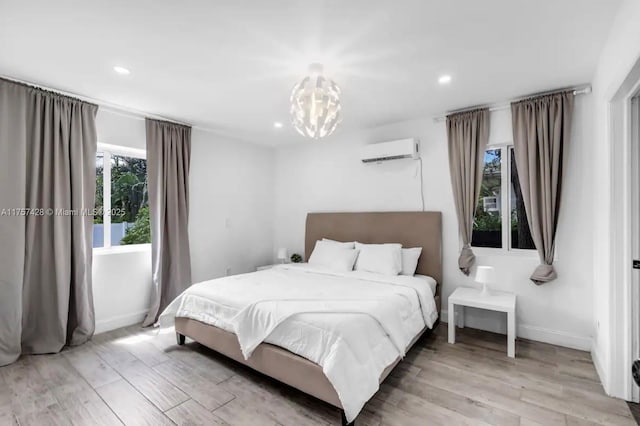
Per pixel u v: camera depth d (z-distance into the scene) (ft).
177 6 5.46
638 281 6.48
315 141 15.12
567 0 5.31
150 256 11.69
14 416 6.07
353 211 13.76
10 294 8.13
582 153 8.84
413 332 8.17
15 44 6.66
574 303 9.05
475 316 10.73
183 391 6.94
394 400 6.58
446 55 7.20
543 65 7.64
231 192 14.61
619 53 5.73
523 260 9.82
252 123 12.46
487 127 10.31
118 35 6.37
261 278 10.17
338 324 6.14
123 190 11.41
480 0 5.30
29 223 8.61
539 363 8.18
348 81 8.63
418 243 11.53
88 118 9.77
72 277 9.40
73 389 7.00
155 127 11.48
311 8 5.52
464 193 10.64
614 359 6.67
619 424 5.81
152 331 10.48
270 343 6.95
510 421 5.91
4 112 8.16
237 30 6.21
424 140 11.81
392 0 5.31
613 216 6.68
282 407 6.38
